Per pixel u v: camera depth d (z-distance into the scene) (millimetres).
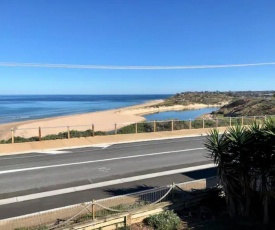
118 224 8250
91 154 18469
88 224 7754
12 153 18594
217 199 10070
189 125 29438
